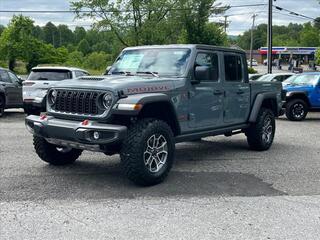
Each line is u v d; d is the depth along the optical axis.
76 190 6.14
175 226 4.87
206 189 6.30
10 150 8.94
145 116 6.63
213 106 7.80
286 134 12.05
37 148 7.33
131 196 5.91
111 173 7.12
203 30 41.88
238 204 5.65
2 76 15.45
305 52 74.69
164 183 6.56
